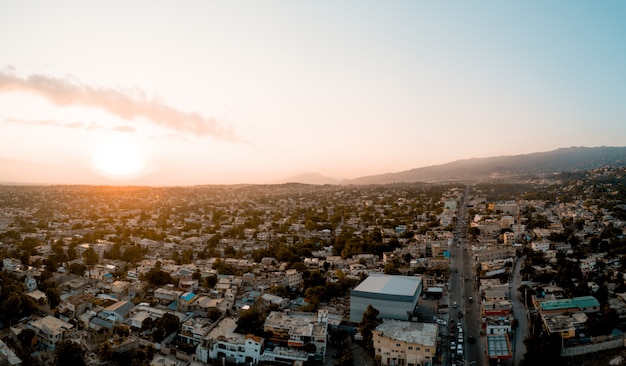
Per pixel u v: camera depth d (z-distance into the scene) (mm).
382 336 196125
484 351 199625
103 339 194250
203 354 191625
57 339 191250
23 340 187125
